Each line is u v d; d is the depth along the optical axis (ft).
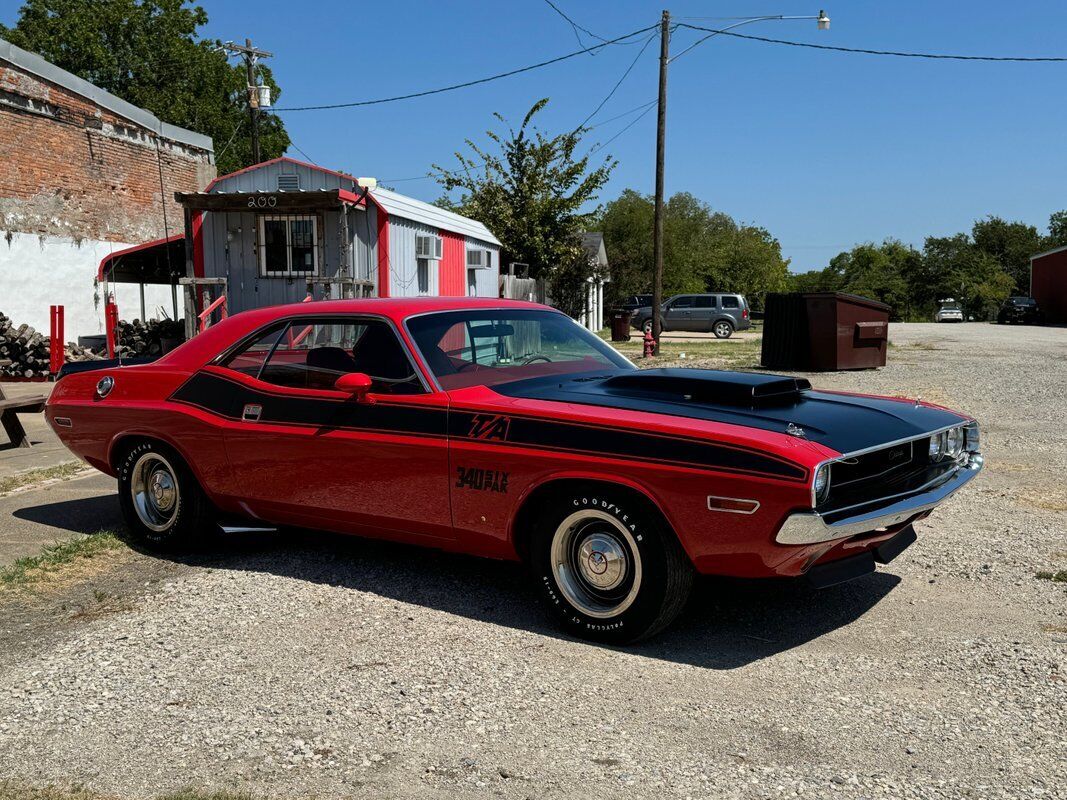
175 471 17.67
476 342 15.75
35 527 20.56
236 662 12.78
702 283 224.74
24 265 63.41
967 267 290.76
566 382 15.34
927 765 9.60
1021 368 54.95
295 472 15.99
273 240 54.54
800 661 12.50
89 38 141.90
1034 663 12.09
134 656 13.07
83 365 20.03
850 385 46.06
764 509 11.59
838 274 359.25
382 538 15.75
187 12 152.97
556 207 110.63
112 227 71.97
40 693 11.94
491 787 9.37
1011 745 9.98
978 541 17.85
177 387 17.63
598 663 12.57
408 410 14.66
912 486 13.42
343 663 12.68
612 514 12.78
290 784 9.52
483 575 16.52
